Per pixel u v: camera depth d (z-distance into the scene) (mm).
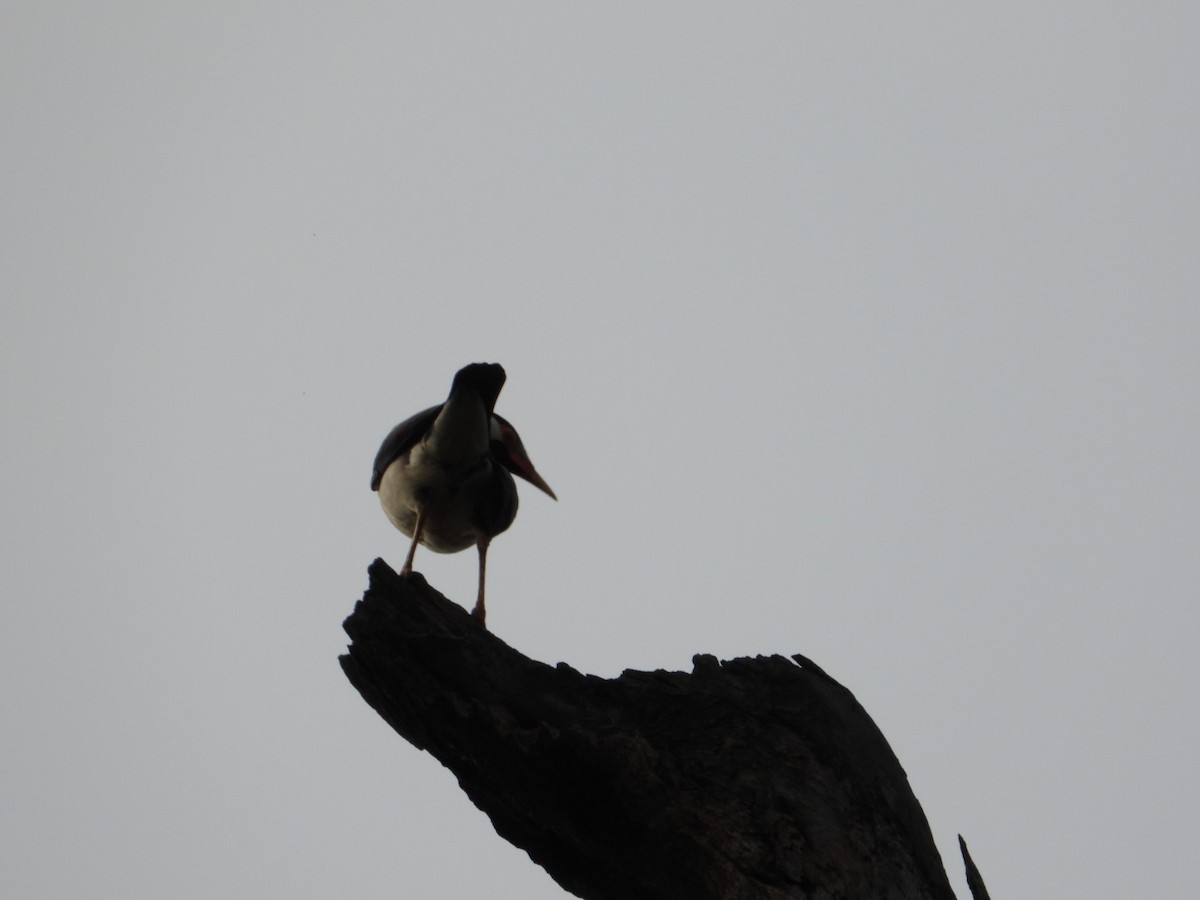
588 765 11531
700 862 11508
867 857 11781
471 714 11898
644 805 11594
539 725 12195
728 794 11852
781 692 12680
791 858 11562
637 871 11836
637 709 12570
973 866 12195
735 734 12344
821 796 12016
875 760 12555
